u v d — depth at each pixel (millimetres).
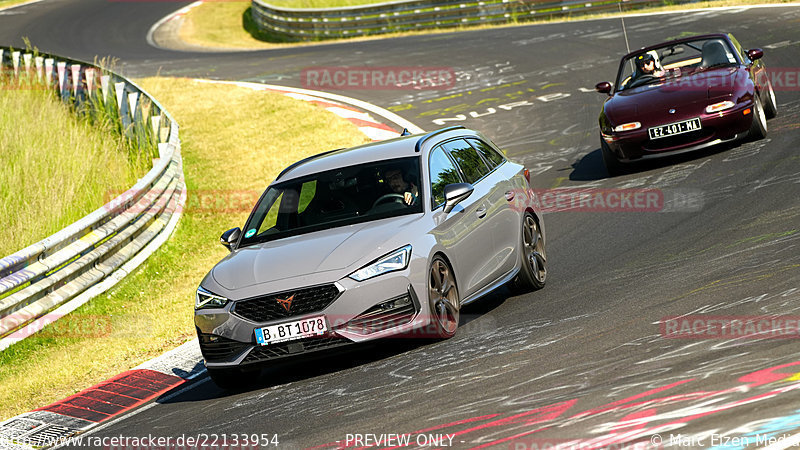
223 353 23938
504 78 79688
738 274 26281
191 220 49062
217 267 25594
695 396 17141
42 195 45812
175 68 105312
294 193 27641
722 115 43656
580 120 62500
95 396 26656
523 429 17000
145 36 142625
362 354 25391
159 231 44562
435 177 26891
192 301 36719
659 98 45125
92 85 67500
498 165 30656
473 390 19984
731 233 31797
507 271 28484
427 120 68125
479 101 72562
